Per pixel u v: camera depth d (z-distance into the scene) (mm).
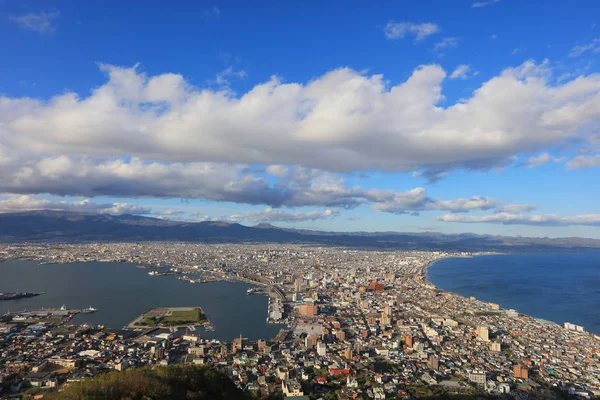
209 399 127125
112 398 108875
